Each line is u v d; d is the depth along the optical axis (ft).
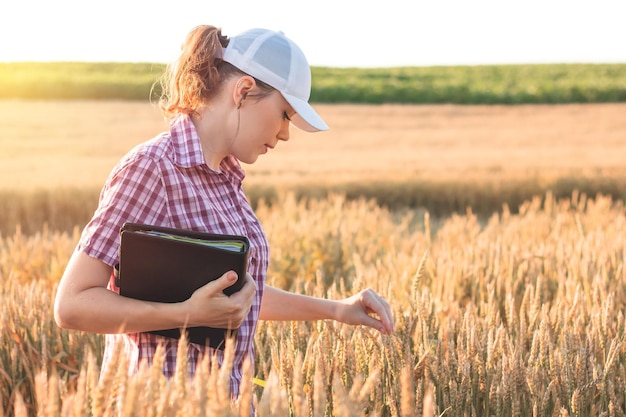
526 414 6.93
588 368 7.18
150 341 5.72
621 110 126.52
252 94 5.81
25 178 47.93
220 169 6.30
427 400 3.61
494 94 140.97
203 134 5.92
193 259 5.31
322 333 6.53
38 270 17.53
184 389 4.22
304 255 20.03
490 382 7.10
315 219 30.12
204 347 5.68
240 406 4.06
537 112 125.39
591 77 164.14
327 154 77.92
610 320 8.72
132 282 5.36
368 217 31.50
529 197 52.44
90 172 54.65
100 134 95.14
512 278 13.10
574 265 13.38
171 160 5.64
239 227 5.98
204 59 5.78
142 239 5.27
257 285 6.23
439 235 24.12
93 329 5.38
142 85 140.36
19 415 3.67
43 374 4.07
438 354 7.15
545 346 7.64
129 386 3.85
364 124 111.65
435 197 51.93
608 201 34.24
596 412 7.08
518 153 78.28
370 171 57.77
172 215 5.61
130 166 5.52
